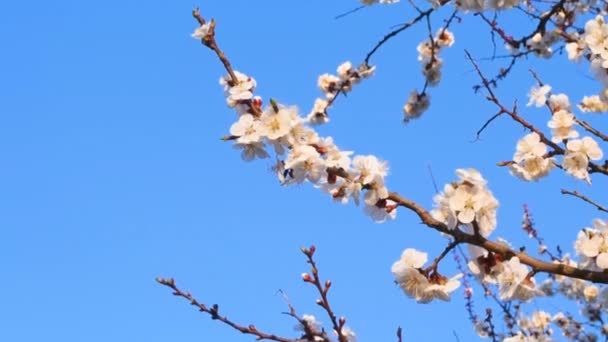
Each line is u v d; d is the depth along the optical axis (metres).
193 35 3.94
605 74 4.89
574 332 7.57
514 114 4.73
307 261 3.54
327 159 3.72
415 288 3.55
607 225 3.71
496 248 3.53
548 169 4.33
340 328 3.51
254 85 3.95
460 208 3.42
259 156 3.78
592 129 4.46
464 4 5.52
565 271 3.58
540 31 6.02
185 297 3.64
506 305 6.83
